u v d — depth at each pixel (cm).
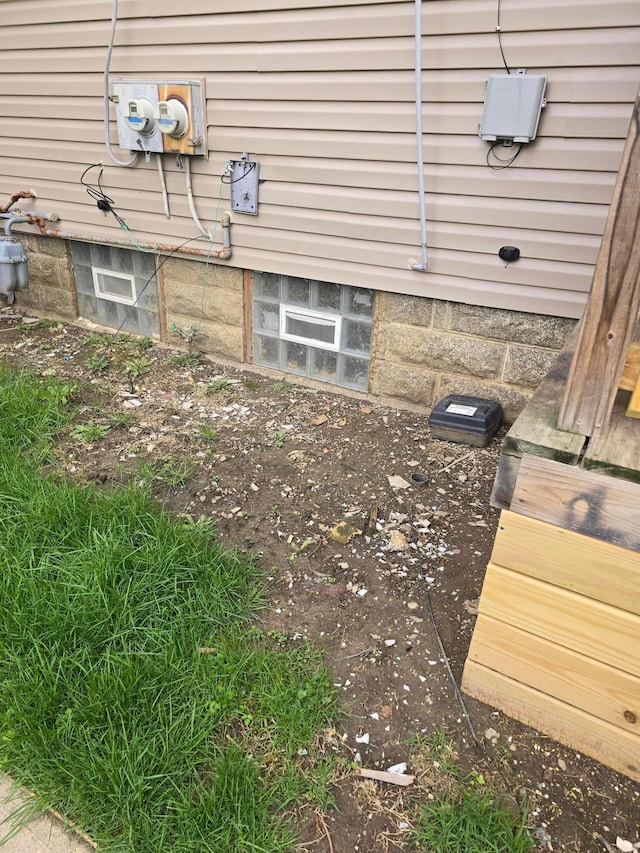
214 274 399
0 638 190
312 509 268
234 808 152
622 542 139
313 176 335
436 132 294
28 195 463
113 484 279
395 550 245
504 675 175
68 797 155
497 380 328
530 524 150
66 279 480
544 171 278
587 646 155
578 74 257
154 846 144
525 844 147
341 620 211
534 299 301
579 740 169
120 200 417
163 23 350
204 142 362
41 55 409
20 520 240
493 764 167
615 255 124
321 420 342
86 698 175
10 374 371
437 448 318
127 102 369
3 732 166
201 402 362
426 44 281
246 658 190
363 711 181
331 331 371
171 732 168
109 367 407
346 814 155
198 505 268
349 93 308
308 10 304
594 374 137
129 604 205
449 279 318
